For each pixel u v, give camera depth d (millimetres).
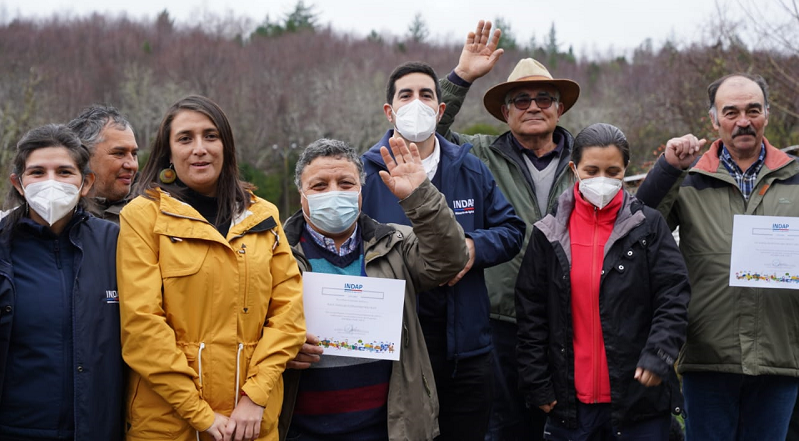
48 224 2609
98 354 2523
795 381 3441
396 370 2904
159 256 2604
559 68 61062
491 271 3922
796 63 10070
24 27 59594
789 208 3412
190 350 2547
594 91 49938
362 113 53031
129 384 2605
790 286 3273
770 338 3383
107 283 2604
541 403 3227
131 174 3547
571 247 3230
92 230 2684
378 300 2871
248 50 65500
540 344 3281
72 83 50469
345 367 2908
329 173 2908
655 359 2965
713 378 3520
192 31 70250
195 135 2717
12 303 2465
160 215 2623
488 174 3631
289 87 56562
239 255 2643
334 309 2889
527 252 3367
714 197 3551
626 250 3131
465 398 3312
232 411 2576
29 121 21656
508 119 4188
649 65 35062
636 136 17703
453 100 4152
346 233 3061
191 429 2555
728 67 12266
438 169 3535
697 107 13500
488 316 3424
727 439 3523
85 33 62000
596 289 3133
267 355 2619
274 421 2707
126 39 62719
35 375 2475
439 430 3133
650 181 3479
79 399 2475
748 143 3449
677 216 3662
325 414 2900
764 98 3471
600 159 3146
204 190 2795
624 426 3076
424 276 2984
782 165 3471
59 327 2514
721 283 3436
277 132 51031
